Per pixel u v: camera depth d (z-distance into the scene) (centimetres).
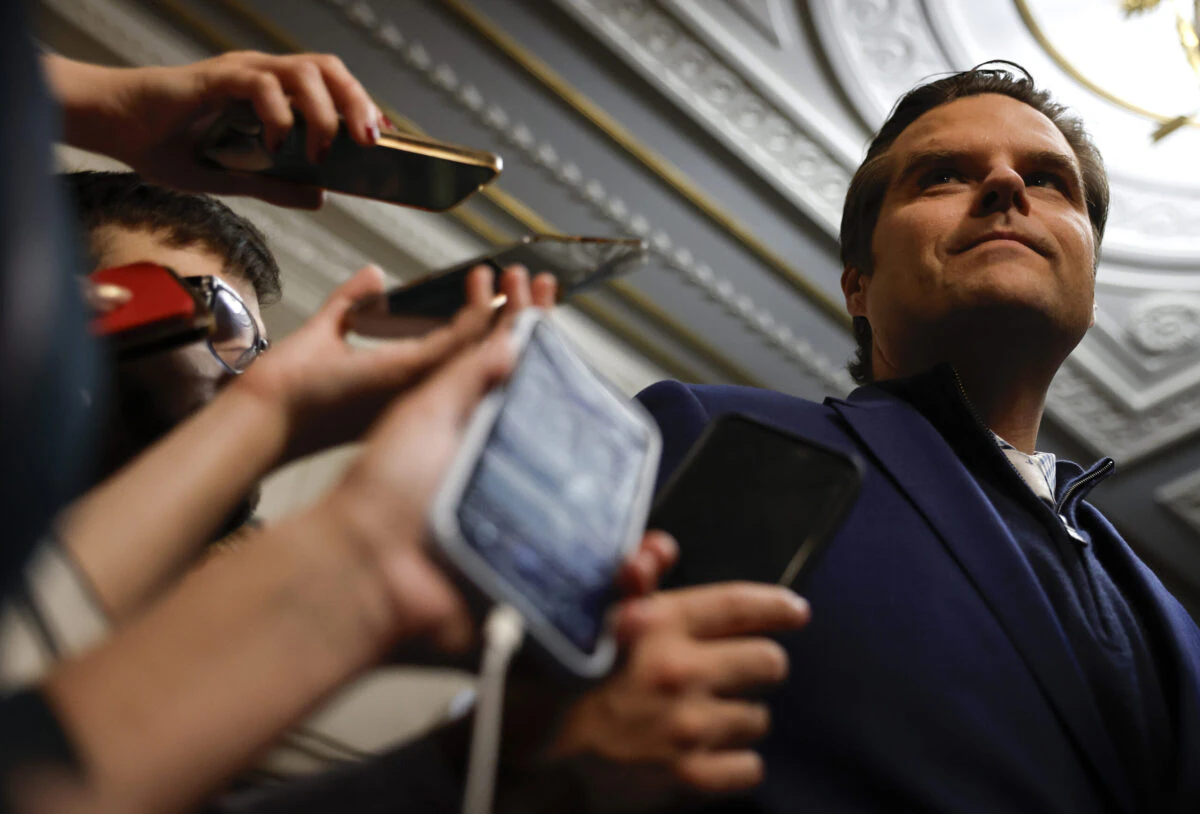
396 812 47
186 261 83
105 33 342
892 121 122
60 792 27
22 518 23
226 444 50
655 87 376
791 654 66
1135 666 77
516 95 374
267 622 32
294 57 70
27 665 40
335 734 68
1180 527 486
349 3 349
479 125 377
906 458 80
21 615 41
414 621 34
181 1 343
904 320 100
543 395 42
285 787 49
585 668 37
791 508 52
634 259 54
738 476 54
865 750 63
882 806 62
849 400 93
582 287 55
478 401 39
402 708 73
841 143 390
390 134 70
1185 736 72
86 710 29
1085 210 108
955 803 61
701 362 440
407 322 55
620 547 41
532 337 44
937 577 71
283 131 67
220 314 75
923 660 67
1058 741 66
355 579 33
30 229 23
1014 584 72
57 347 23
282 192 73
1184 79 389
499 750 46
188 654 31
